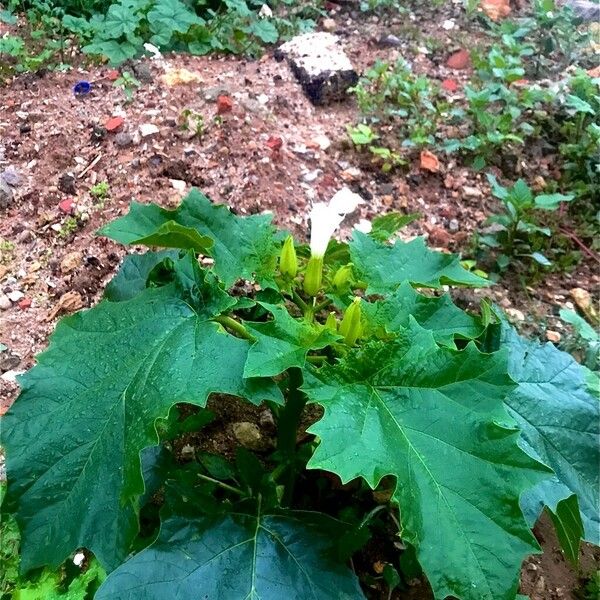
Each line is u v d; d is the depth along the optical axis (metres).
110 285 0.62
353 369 0.44
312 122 1.02
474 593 0.38
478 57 1.14
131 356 0.48
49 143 0.93
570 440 0.51
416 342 0.44
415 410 0.43
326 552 0.47
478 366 0.43
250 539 0.47
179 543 0.46
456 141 0.98
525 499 0.46
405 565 0.55
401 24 1.29
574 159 1.01
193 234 0.51
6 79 1.05
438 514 0.39
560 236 0.93
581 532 0.48
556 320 0.83
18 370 0.71
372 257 0.57
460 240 0.90
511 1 1.37
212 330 0.47
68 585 0.51
